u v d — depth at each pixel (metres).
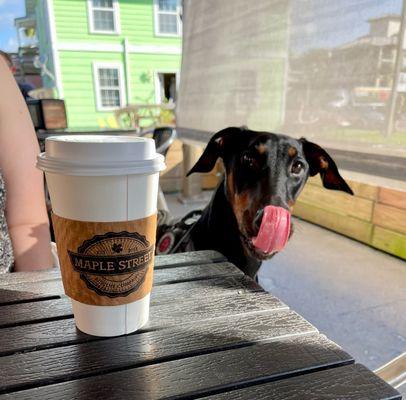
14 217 1.33
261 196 1.36
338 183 1.63
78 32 9.85
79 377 0.59
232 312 0.79
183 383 0.58
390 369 1.37
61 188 0.58
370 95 1.59
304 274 3.08
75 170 0.54
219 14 2.70
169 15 10.73
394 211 3.37
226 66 2.68
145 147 0.59
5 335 0.69
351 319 2.42
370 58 1.57
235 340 0.69
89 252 0.60
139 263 0.64
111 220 0.59
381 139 1.54
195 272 1.00
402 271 3.14
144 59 10.80
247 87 2.45
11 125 1.36
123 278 0.63
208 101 2.99
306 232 4.11
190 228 1.81
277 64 2.16
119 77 10.64
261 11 2.23
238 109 2.58
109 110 10.70
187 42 3.29
